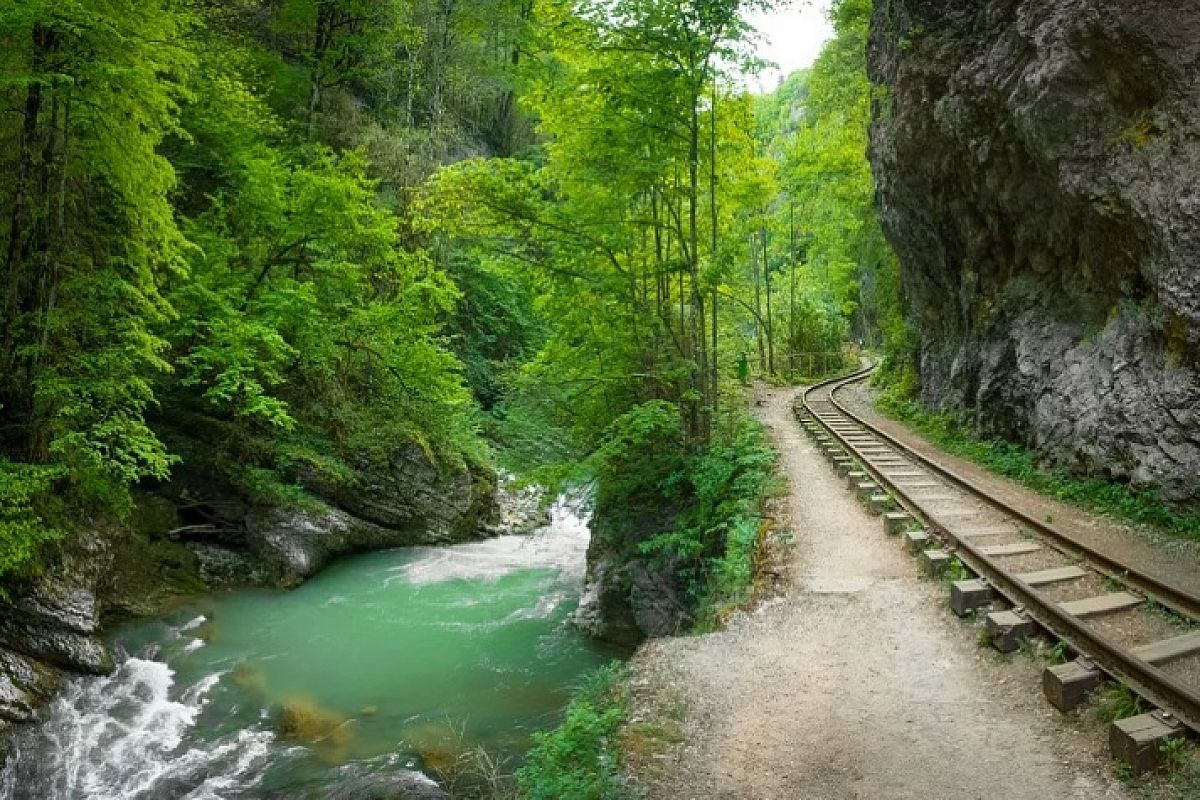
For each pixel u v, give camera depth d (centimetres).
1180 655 606
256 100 1925
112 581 1328
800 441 1898
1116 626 688
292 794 848
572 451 1599
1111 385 1148
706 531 1295
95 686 1113
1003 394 1578
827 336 4197
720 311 2066
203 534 1655
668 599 1345
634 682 727
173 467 1677
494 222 1408
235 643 1326
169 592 1451
